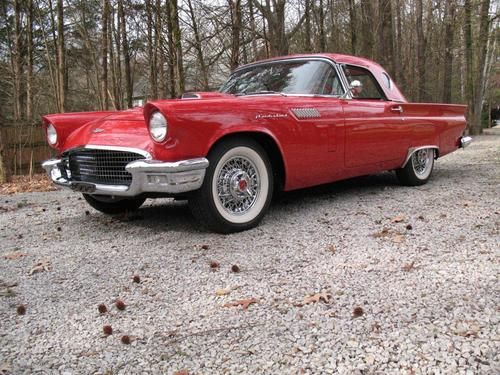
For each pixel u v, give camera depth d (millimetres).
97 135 3768
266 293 2520
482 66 19328
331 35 15352
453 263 2795
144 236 3811
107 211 4688
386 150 4852
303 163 4031
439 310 2207
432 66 24891
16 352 2061
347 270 2781
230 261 3055
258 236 3588
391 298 2365
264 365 1858
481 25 17344
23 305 2553
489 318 2105
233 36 9375
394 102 5016
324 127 4148
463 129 6090
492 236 3275
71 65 18875
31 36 14844
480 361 1805
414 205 4379
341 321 2160
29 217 4844
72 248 3594
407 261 2873
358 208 4363
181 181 3254
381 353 1891
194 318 2287
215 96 4059
